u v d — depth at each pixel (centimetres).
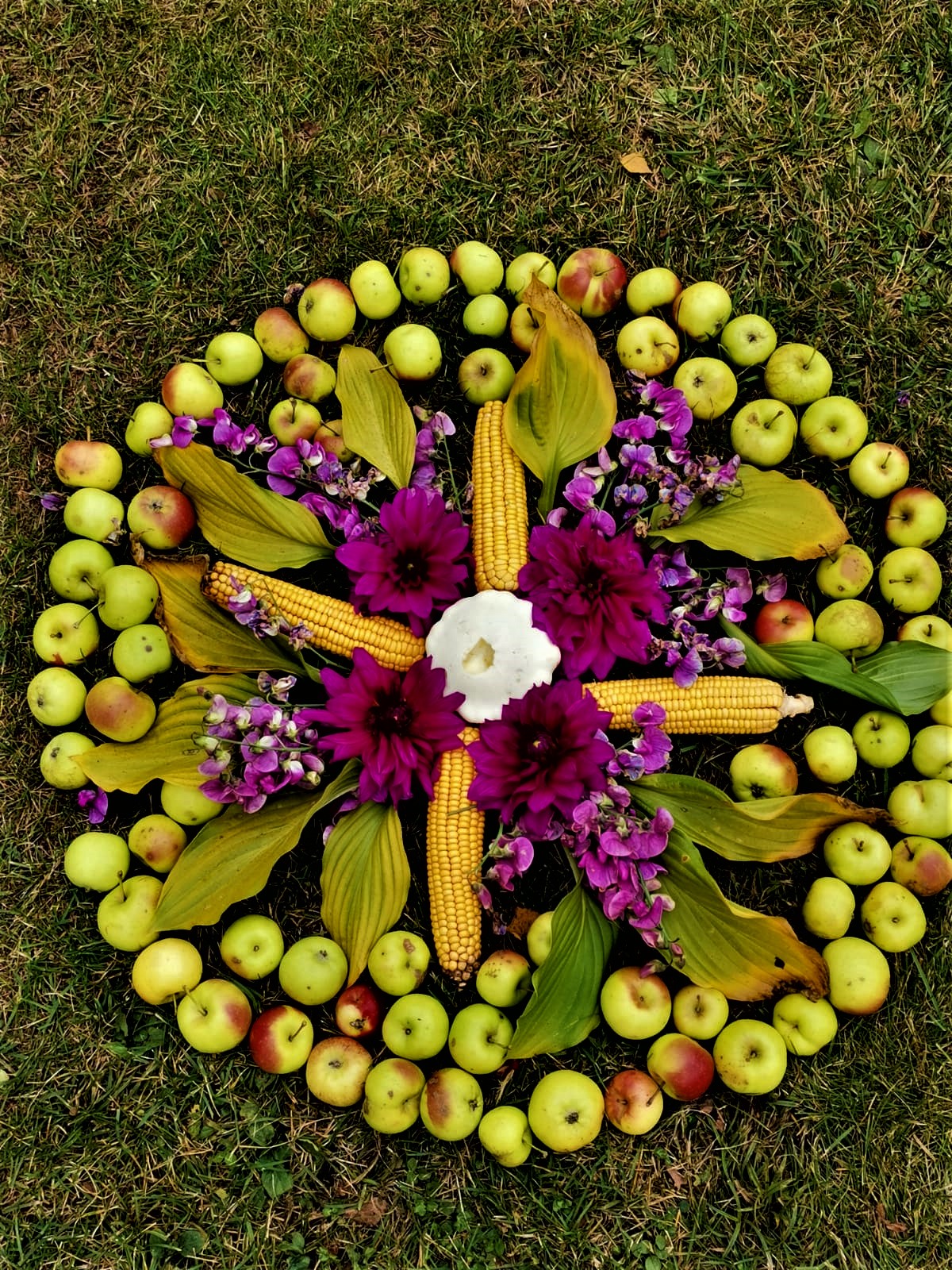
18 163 108
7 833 102
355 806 94
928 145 108
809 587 102
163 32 109
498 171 108
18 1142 98
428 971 98
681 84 109
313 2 109
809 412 101
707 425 104
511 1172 97
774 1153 98
